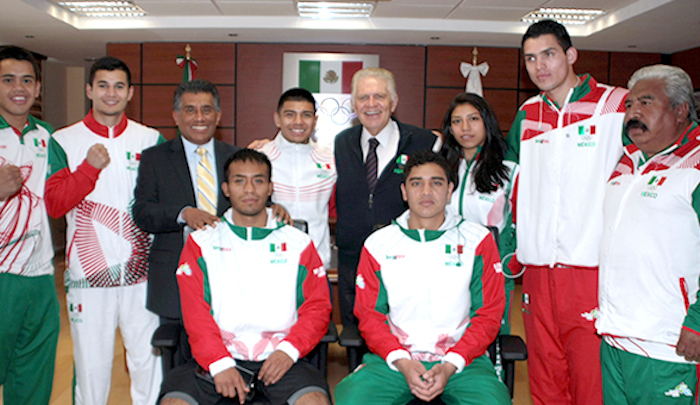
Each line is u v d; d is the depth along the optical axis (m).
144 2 5.09
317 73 6.43
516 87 6.61
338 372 3.20
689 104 1.59
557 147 1.92
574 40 6.12
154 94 6.46
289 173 2.33
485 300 1.83
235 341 1.81
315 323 1.82
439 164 1.85
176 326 1.88
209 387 1.69
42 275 2.06
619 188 1.75
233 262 1.86
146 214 2.04
